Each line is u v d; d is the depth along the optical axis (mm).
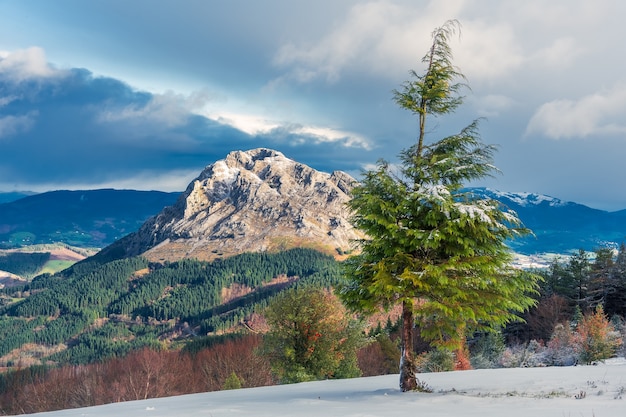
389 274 15000
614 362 40281
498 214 15367
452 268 14812
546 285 86938
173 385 73938
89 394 74250
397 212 15641
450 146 16859
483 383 15758
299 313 37750
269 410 11422
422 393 14188
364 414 9688
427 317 16078
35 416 14648
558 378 15375
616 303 82312
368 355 57812
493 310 15578
